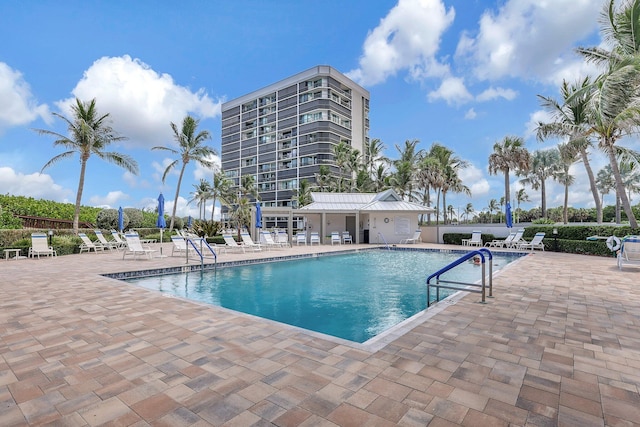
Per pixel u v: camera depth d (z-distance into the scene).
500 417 2.17
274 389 2.52
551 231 15.81
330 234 23.80
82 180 18.95
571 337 3.65
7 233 14.59
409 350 3.27
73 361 3.04
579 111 15.20
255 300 6.97
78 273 8.55
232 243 15.86
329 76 53.38
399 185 33.16
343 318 5.71
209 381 2.65
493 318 4.37
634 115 11.44
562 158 18.17
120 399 2.39
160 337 3.66
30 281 7.29
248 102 63.56
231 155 66.19
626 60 11.68
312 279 9.39
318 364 2.96
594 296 5.70
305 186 45.91
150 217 31.42
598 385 2.60
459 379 2.68
